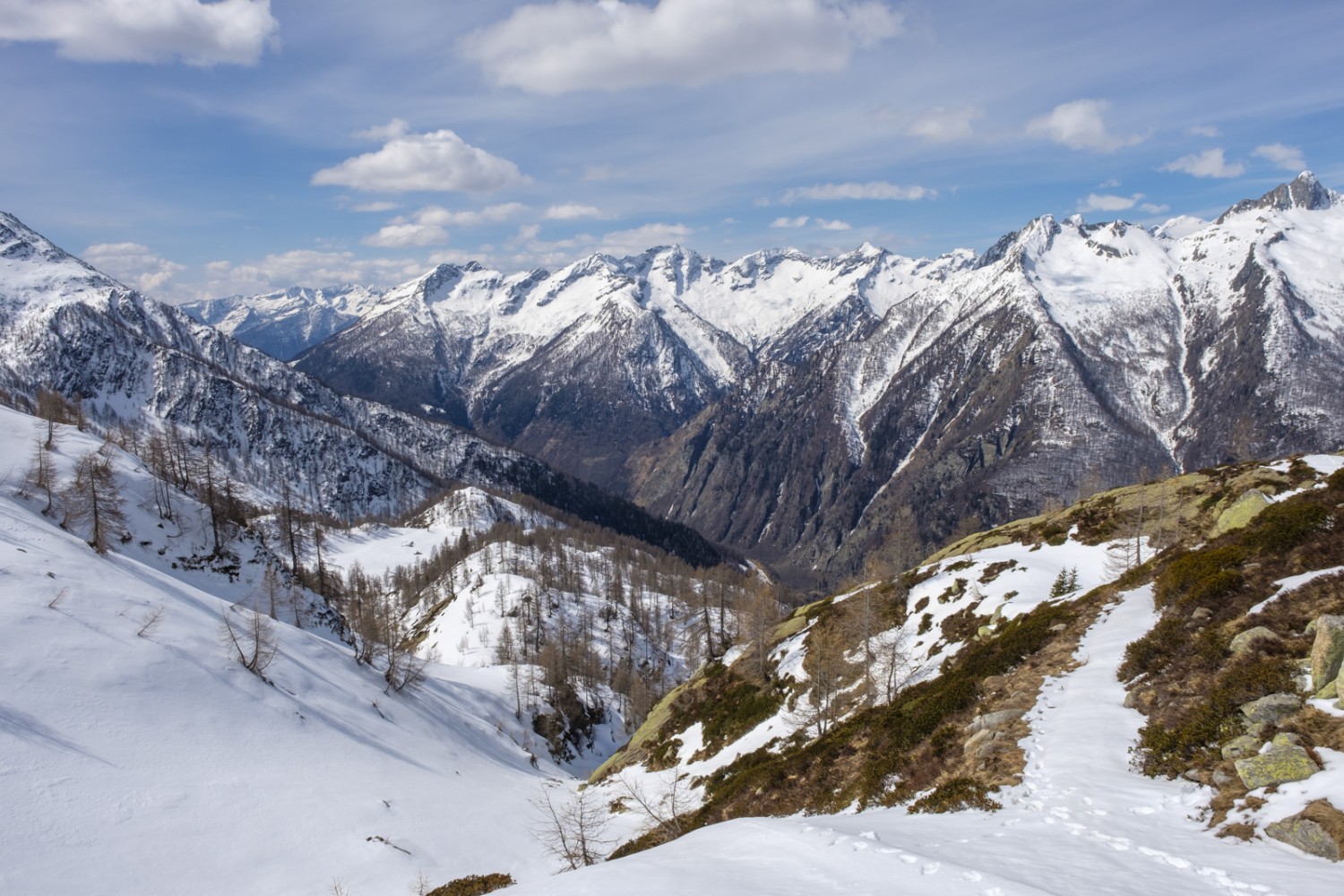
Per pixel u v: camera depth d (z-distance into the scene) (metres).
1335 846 18.22
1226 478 68.69
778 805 40.94
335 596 135.00
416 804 51.38
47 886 29.61
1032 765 28.42
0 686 41.00
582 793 77.25
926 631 67.62
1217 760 24.25
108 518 87.56
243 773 44.69
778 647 87.69
